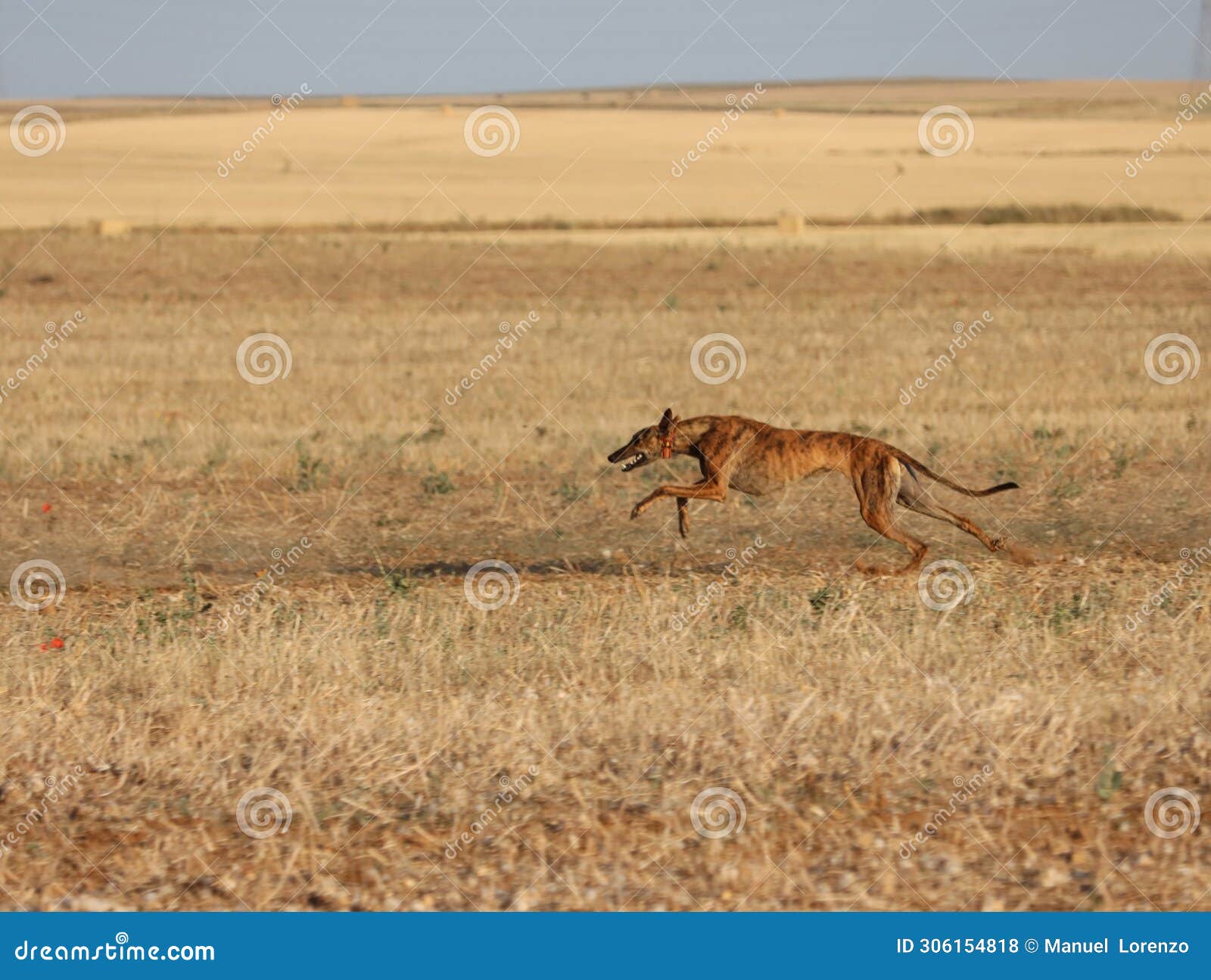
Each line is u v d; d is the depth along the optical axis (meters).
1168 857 19.09
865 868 19.06
